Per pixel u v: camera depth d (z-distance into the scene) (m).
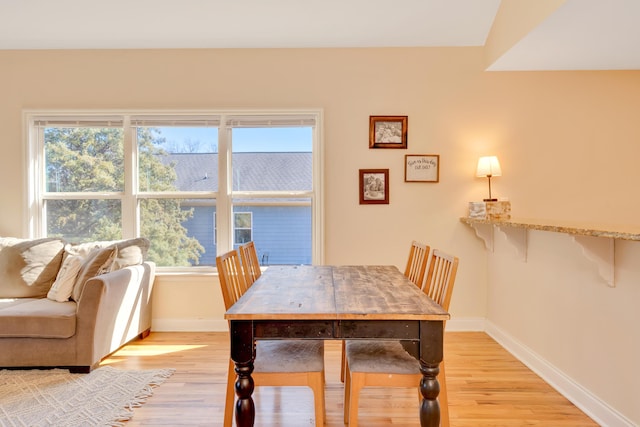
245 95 3.26
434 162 3.24
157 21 2.98
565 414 1.93
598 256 1.78
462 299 3.27
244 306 1.52
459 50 3.22
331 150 3.26
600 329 1.87
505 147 3.22
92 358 2.39
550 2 2.19
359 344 1.82
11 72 3.25
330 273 2.23
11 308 2.42
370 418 1.90
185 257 3.37
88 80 3.25
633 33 2.43
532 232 2.51
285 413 1.95
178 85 3.26
